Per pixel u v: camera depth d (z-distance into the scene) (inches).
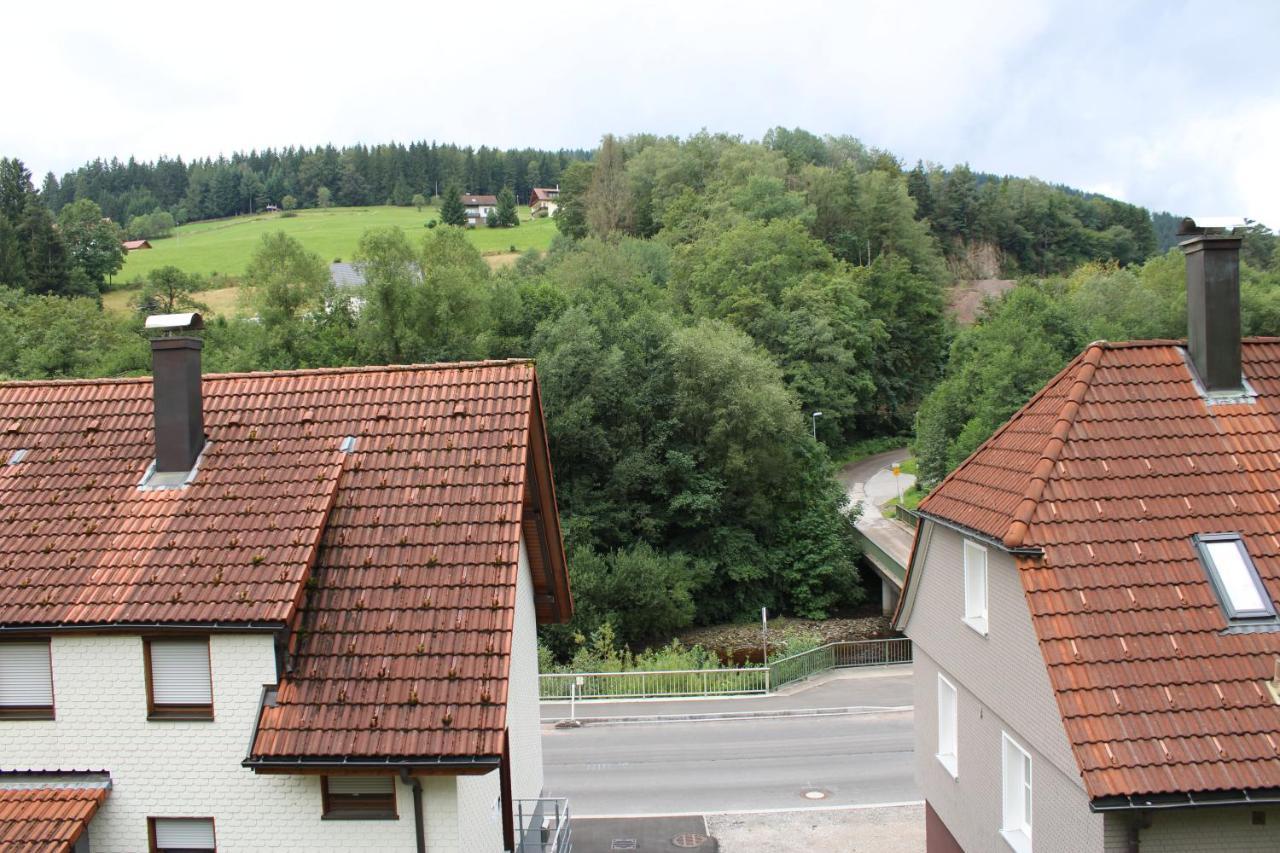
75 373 2352.4
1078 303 2637.8
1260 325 2395.4
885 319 3425.2
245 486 518.9
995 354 2106.3
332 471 521.3
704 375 2026.3
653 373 2062.0
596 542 1863.9
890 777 867.4
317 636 458.3
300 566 465.7
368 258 2132.1
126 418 572.7
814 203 4116.6
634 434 1987.0
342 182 7091.5
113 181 7190.0
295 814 450.0
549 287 2427.4
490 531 490.9
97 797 450.3
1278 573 424.8
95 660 458.9
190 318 539.8
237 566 469.7
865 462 3078.2
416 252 2224.4
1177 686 389.1
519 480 510.6
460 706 428.1
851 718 1058.1
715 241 3316.9
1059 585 420.8
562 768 912.3
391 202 7101.4
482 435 539.2
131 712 457.4
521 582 599.5
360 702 433.7
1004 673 472.4
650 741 991.6
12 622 453.1
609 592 1683.1
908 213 4131.4
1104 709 382.6
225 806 452.4
